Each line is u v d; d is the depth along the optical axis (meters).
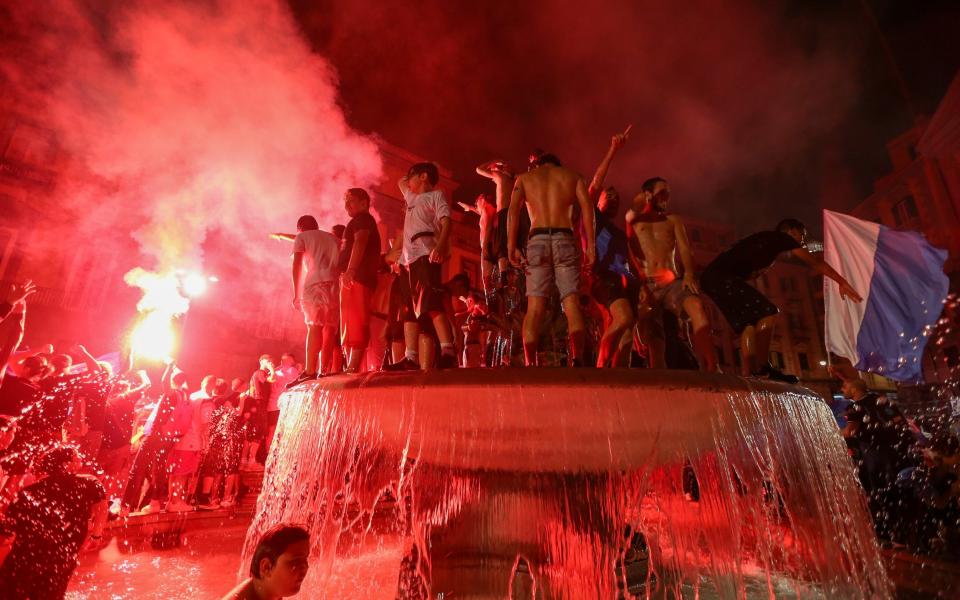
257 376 9.47
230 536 6.33
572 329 3.54
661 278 4.30
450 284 5.84
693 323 3.98
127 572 4.57
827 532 3.45
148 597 3.93
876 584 3.68
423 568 3.55
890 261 7.82
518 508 3.53
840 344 8.04
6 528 2.82
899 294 7.68
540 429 2.99
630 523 3.58
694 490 5.11
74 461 3.22
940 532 5.25
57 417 4.10
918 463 5.77
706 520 3.38
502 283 4.85
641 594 3.47
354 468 3.64
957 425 8.09
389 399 3.01
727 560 3.20
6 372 4.12
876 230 8.05
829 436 3.79
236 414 8.42
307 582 4.27
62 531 2.95
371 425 3.25
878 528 5.87
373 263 4.79
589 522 3.49
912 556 5.16
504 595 3.38
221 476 8.02
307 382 3.70
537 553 3.46
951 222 26.70
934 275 7.44
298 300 4.83
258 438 9.16
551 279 3.75
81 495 3.08
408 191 4.77
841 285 4.43
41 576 2.85
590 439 3.07
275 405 9.73
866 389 6.54
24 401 3.94
